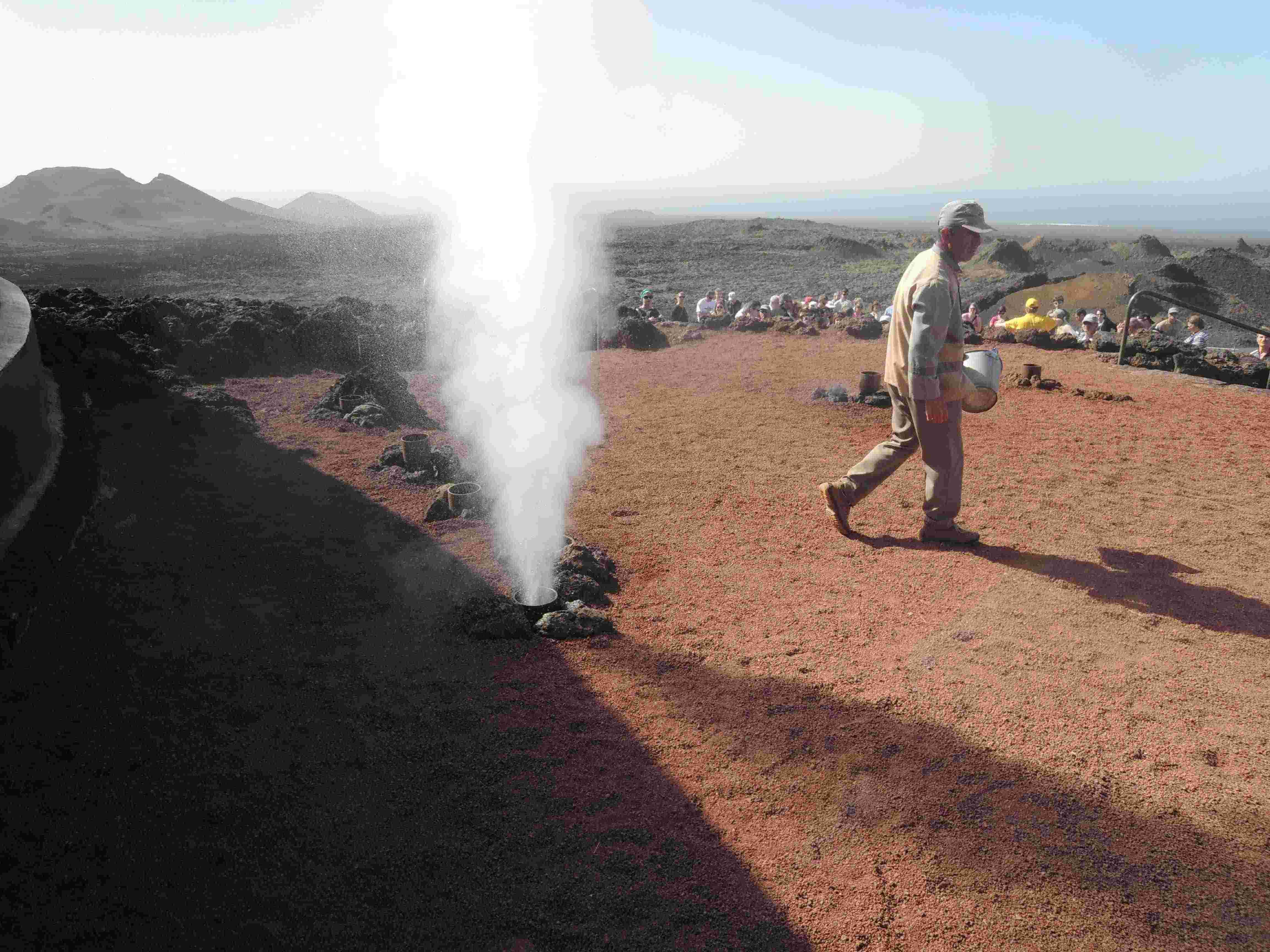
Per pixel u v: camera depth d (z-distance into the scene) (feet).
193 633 13.50
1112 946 7.96
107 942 7.72
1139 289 96.22
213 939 7.80
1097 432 27.43
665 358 44.65
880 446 18.63
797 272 198.18
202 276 200.03
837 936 8.09
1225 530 18.76
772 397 33.94
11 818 9.19
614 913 8.32
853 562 17.35
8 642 12.22
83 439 19.31
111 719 11.08
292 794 9.84
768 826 9.62
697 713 11.87
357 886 8.53
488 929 8.05
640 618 14.85
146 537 17.31
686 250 262.88
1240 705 11.97
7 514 14.74
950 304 16.26
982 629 14.34
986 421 28.99
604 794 10.11
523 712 11.78
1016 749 10.99
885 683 12.66
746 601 15.57
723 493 21.99
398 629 13.97
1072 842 9.34
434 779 10.26
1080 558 17.35
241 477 21.90
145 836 9.05
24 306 20.42
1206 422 28.53
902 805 9.95
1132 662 13.15
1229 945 7.96
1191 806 9.89
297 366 37.45
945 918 8.30
